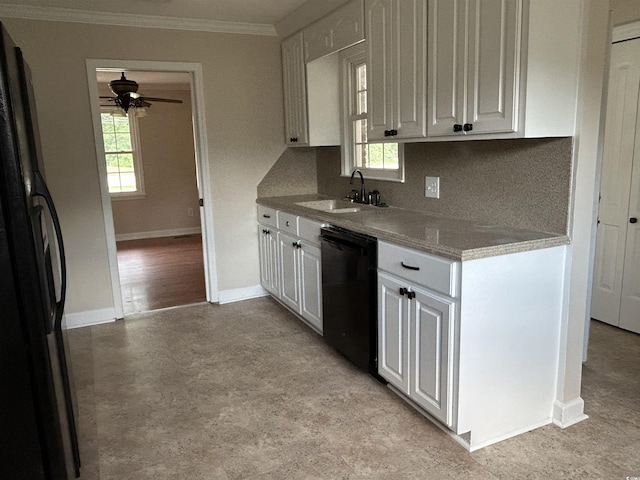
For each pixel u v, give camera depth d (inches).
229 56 163.3
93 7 138.7
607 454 86.0
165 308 171.8
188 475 83.7
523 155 96.6
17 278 54.9
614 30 132.6
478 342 85.0
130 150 301.7
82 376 120.9
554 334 93.3
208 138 165.0
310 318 141.0
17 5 135.0
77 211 150.5
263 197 175.2
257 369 123.0
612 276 142.5
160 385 115.6
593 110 85.4
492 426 90.2
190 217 322.7
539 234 92.7
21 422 57.7
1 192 53.3
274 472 83.9
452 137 93.7
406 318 96.3
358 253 108.6
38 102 141.4
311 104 153.5
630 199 135.0
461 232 96.7
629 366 118.2
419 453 88.0
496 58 82.1
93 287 156.3
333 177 170.7
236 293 178.5
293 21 152.5
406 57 103.2
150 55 152.9
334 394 109.7
